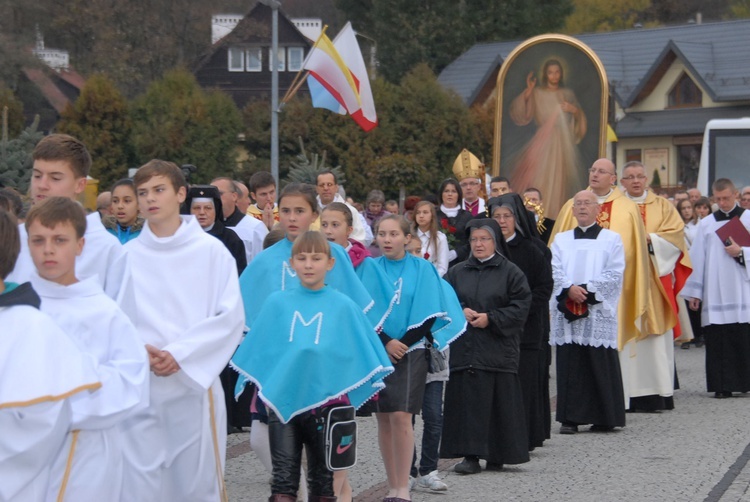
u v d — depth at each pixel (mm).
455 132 43281
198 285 6254
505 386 9281
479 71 55281
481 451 9180
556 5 61062
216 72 55750
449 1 59281
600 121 22766
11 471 4496
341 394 6641
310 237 6781
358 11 64062
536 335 10141
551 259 10945
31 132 14414
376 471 9312
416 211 12000
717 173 28359
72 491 4898
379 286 7977
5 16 43188
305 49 56062
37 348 4512
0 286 4582
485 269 9391
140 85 48438
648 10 85438
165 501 6305
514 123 23219
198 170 39875
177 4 49438
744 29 53719
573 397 11375
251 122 41812
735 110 51312
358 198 40938
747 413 12836
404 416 7887
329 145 40906
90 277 5215
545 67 23000
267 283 7402
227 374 10492
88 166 5930
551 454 10227
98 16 47219
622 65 55625
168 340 6180
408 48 59000
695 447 10523
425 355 8109
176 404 6172
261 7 55750
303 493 7680
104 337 5027
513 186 23297
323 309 6766
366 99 21938
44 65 43688
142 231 6363
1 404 4426
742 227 14547
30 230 4926
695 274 14867
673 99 53125
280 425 6652
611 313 11391
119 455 5168
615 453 10242
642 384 13008
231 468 9320
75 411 4812
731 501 8234
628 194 13883
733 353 14320
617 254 11602
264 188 12484
